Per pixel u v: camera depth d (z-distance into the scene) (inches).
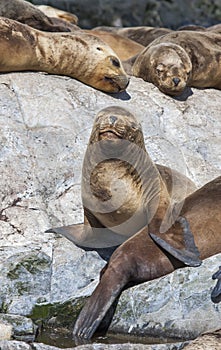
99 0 3225.9
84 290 1227.9
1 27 1643.7
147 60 1817.2
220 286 1190.9
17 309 1214.3
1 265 1286.9
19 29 1668.3
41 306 1213.1
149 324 1178.6
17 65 1672.0
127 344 1082.1
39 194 1482.5
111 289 1205.1
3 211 1437.0
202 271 1224.2
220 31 2113.7
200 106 1788.9
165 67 1774.1
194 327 1167.6
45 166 1510.8
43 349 1059.9
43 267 1301.7
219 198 1359.5
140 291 1210.6
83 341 1139.9
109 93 1722.4
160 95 1775.3
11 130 1546.5
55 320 1197.1
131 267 1239.5
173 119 1721.2
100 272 1270.9
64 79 1713.8
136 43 2206.0
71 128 1585.9
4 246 1368.1
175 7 3280.0
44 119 1592.0
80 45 1713.8
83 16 3218.5
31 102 1617.9
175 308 1190.9
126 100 1715.1
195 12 3294.8
